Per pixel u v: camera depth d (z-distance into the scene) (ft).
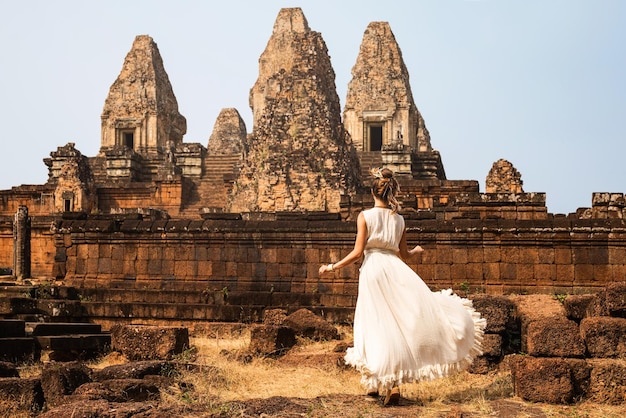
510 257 66.44
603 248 65.21
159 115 214.28
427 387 31.91
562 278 65.57
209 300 62.90
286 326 46.93
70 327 48.39
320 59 132.87
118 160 182.39
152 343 41.78
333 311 58.39
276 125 126.82
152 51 216.54
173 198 162.40
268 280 68.80
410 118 212.23
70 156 176.45
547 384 28.27
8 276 93.40
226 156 185.37
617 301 31.45
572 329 29.53
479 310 36.27
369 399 28.30
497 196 90.22
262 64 224.74
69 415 24.36
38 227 120.37
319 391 31.81
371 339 27.25
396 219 28.68
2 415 29.81
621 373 28.32
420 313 27.30
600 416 26.45
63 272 72.79
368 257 28.35
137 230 70.90
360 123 209.56
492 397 29.63
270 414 25.82
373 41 212.43
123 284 70.54
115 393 28.86
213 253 70.03
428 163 173.88
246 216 89.81
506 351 36.55
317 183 122.31
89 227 71.67
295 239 68.59
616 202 91.45
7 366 35.06
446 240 67.31
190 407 26.13
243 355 41.29
